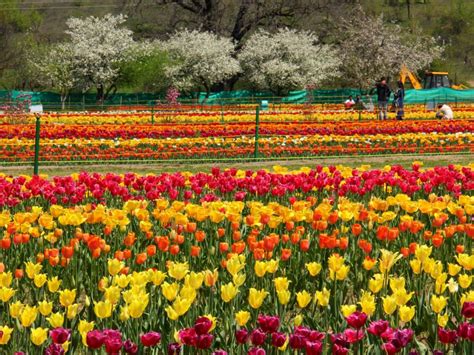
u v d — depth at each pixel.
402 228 9.71
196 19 77.12
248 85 78.69
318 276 9.00
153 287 7.64
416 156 26.61
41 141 26.19
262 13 76.88
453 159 25.94
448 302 7.66
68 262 9.09
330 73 75.06
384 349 5.91
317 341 5.60
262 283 8.27
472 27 129.00
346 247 9.52
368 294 6.78
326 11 76.19
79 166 24.08
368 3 117.81
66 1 164.38
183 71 71.62
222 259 8.77
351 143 27.48
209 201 11.61
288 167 23.77
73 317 6.78
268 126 31.00
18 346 6.48
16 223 9.44
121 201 13.53
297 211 10.29
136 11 76.25
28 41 77.38
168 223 10.55
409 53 74.94
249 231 10.73
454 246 10.39
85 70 67.38
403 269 9.31
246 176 14.33
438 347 6.89
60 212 10.45
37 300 8.31
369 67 72.94
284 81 72.81
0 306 8.01
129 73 68.69
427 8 135.88
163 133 28.39
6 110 38.47
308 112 46.91
